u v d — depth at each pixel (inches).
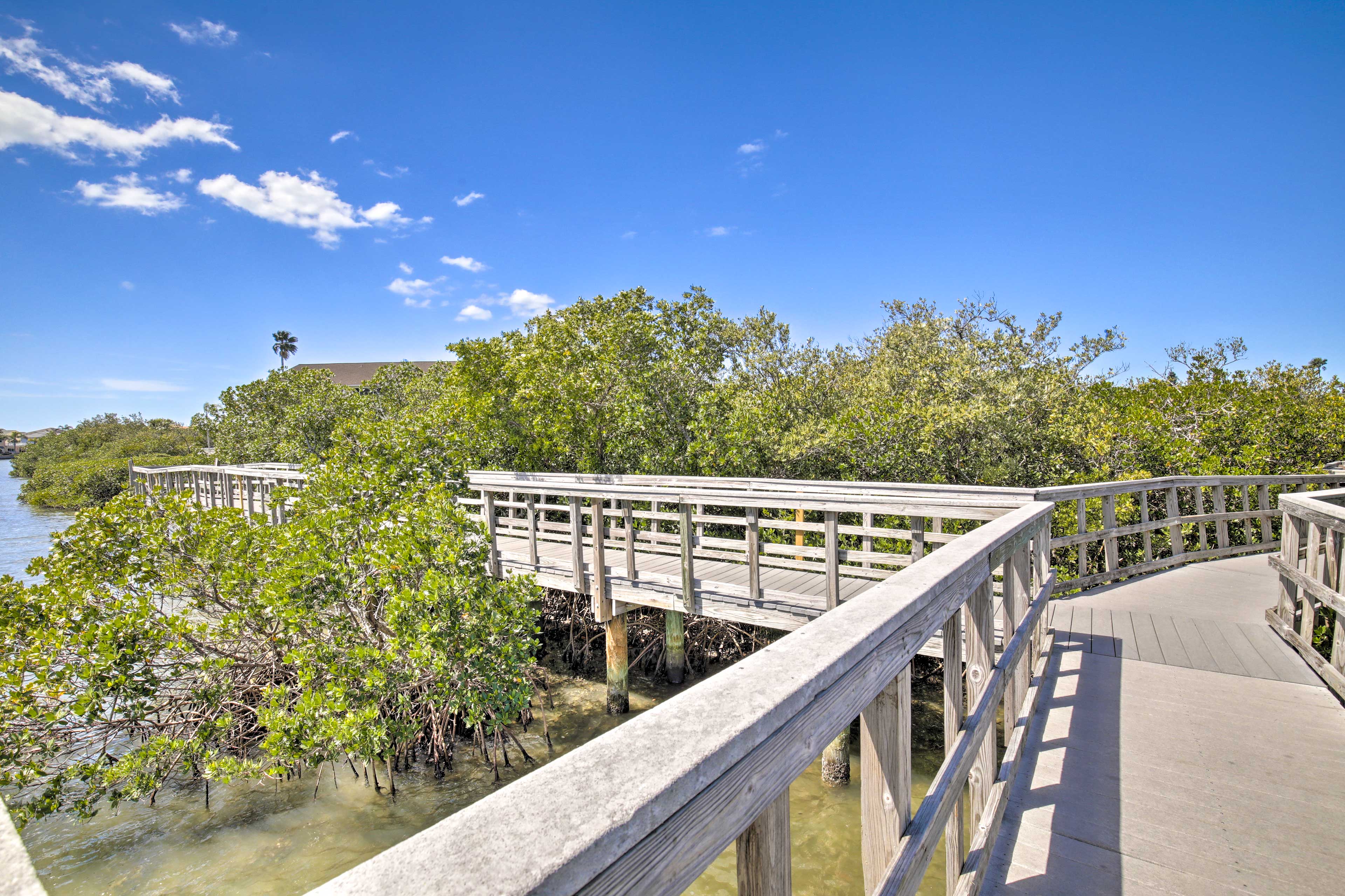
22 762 231.0
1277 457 426.9
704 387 515.8
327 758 231.8
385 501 296.4
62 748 244.1
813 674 42.1
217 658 266.5
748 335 717.3
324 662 244.4
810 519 393.4
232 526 283.9
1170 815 100.9
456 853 23.7
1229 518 312.7
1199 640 182.5
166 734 277.1
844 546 375.9
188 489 677.9
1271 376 518.0
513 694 244.2
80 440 2361.0
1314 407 446.6
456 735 296.4
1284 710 137.6
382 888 21.7
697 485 329.7
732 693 39.1
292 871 211.9
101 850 222.7
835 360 788.0
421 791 255.6
